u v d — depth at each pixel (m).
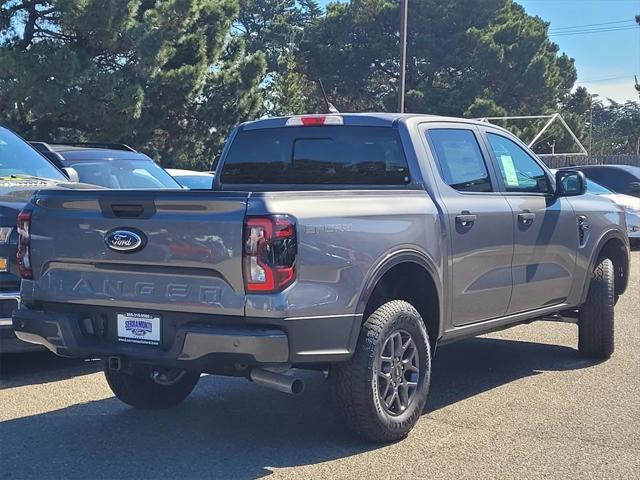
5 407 5.92
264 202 4.32
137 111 25.22
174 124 30.08
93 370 7.07
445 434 5.28
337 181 5.91
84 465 4.73
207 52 29.31
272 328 4.32
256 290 4.29
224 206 4.36
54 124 25.80
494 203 5.99
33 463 4.76
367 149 5.79
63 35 26.02
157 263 4.55
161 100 28.48
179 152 30.23
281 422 5.58
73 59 23.50
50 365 7.24
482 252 5.79
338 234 4.59
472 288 5.73
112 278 4.73
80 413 5.79
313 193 4.60
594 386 6.54
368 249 4.75
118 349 4.68
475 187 5.97
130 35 24.88
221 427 5.48
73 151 10.38
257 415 5.76
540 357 7.65
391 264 4.91
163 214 4.54
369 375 4.76
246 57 31.98
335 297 4.53
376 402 4.84
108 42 24.80
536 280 6.46
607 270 7.36
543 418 5.65
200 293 4.43
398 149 5.64
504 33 44.44
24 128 25.34
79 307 4.88
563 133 47.84
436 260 5.30
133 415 5.75
